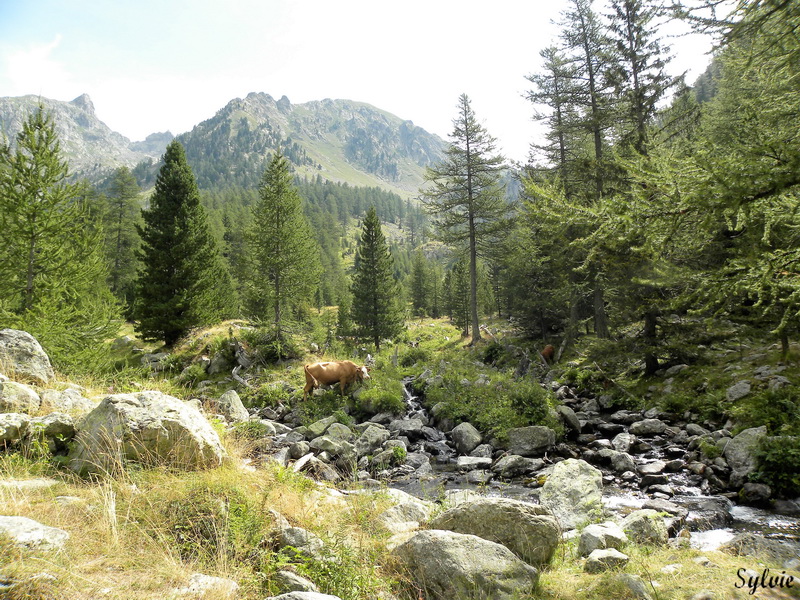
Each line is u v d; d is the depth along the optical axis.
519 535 5.14
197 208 29.16
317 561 4.29
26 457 5.31
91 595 3.08
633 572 4.87
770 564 5.06
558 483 8.45
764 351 15.34
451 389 17.53
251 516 4.62
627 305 17.06
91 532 3.98
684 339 16.45
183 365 22.58
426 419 16.31
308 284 25.86
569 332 25.59
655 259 6.66
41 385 7.44
